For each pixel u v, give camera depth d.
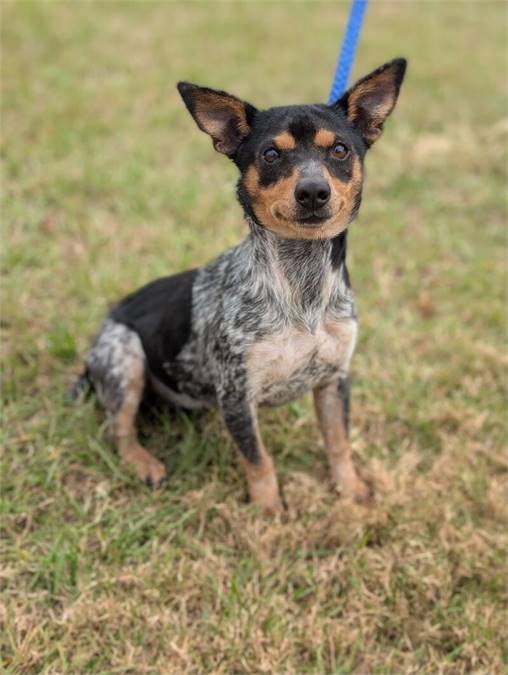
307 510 0.91
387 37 2.59
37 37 2.20
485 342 1.18
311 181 0.70
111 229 1.37
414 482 0.95
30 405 1.01
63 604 0.80
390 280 1.30
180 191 1.50
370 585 0.84
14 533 0.86
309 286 0.80
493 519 0.92
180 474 0.95
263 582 0.83
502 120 1.97
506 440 1.02
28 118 1.72
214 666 0.76
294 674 0.76
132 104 1.86
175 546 0.86
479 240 1.46
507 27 2.87
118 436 0.95
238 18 2.65
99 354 0.96
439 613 0.82
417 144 1.80
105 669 0.75
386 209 1.51
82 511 0.88
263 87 2.05
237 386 0.84
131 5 2.64
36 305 1.19
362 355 1.14
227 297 0.85
